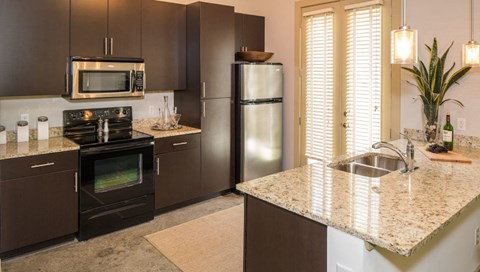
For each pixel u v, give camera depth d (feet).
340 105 13.29
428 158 8.48
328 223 4.88
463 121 9.90
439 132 10.19
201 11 12.64
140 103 13.26
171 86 12.96
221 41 13.35
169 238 10.46
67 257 9.29
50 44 10.06
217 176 13.73
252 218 6.36
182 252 9.62
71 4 10.34
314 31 13.94
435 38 10.07
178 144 12.35
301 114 14.76
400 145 10.13
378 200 5.62
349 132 13.05
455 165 7.85
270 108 14.58
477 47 7.93
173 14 12.74
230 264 9.03
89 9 10.68
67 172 9.78
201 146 13.08
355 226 4.63
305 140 14.73
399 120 11.51
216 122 13.48
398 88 11.46
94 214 10.35
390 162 9.07
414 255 5.71
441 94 9.67
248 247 6.49
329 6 13.32
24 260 9.10
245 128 13.88
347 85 12.96
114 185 10.73
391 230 4.52
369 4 11.94
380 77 11.97
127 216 11.09
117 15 11.28
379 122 12.10
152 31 12.20
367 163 9.34
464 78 9.77
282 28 15.16
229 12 13.55
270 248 6.01
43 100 11.16
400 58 5.81
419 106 10.96
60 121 11.53
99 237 10.47
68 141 10.53
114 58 11.23
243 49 15.05
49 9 9.96
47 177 9.45
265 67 14.24
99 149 10.28
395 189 6.18
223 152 13.84
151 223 11.54
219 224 11.48
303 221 5.40
